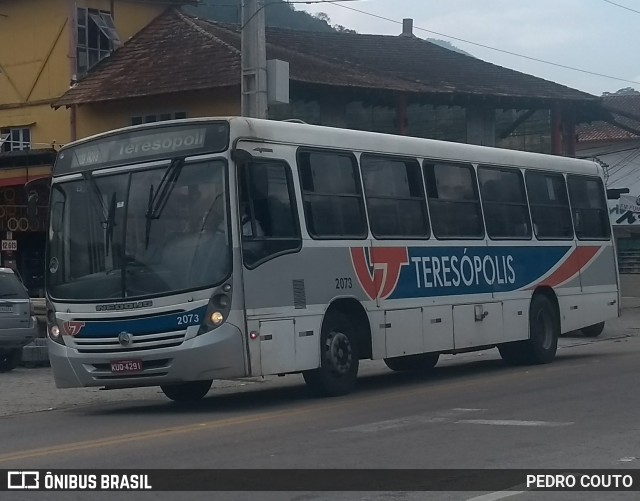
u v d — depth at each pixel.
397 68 32.06
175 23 30.08
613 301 19.42
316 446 9.64
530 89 32.00
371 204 14.16
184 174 12.32
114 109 28.05
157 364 12.08
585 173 19.20
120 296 12.27
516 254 16.91
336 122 27.77
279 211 12.66
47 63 30.31
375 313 13.92
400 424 10.93
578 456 8.95
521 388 14.15
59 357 12.70
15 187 29.81
